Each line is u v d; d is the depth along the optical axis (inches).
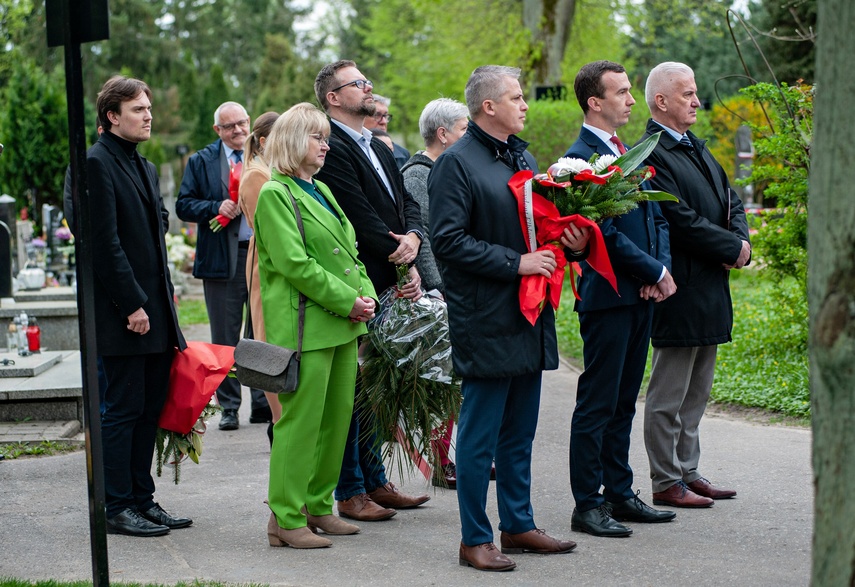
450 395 208.7
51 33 141.9
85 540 195.2
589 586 165.9
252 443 282.0
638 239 197.5
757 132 336.5
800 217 343.9
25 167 719.1
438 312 206.7
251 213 219.5
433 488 234.2
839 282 101.8
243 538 195.8
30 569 178.4
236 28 2356.1
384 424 208.7
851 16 100.2
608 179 177.9
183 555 185.2
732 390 322.7
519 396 180.5
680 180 210.1
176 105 1964.8
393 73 1304.1
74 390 295.0
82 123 141.2
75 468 253.0
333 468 197.6
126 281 189.0
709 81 1565.0
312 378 185.2
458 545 190.4
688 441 219.3
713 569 173.6
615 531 192.5
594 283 191.2
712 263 210.2
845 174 101.1
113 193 191.0
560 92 721.0
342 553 185.8
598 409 193.2
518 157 184.1
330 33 2308.1
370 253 213.5
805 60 1082.7
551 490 227.9
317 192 194.1
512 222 174.7
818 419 104.8
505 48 960.9
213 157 313.3
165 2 2287.2
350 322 188.9
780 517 203.6
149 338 194.9
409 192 234.7
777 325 379.2
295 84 2000.5
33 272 443.2
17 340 345.4
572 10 928.3
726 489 221.1
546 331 178.5
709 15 1001.5
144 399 199.3
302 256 181.2
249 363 182.9
